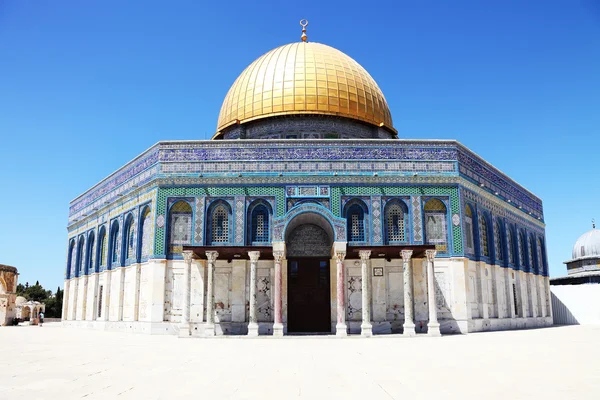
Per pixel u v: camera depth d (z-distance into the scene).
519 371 12.03
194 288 29.16
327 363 13.82
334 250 26.94
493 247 33.81
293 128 35.22
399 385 10.05
